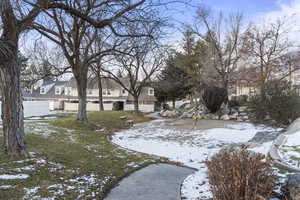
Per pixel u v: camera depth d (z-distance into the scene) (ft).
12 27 16.88
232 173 9.73
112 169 19.02
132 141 35.99
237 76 74.02
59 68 48.70
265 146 25.81
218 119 58.85
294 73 70.90
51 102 111.75
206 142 34.55
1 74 17.80
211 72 72.13
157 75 90.99
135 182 16.34
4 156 17.57
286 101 46.16
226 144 32.35
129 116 65.31
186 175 18.51
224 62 73.26
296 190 10.32
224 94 64.08
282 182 12.71
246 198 9.06
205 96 63.41
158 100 111.65
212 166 11.03
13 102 18.04
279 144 23.13
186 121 57.21
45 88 133.18
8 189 12.46
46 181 14.29
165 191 14.42
